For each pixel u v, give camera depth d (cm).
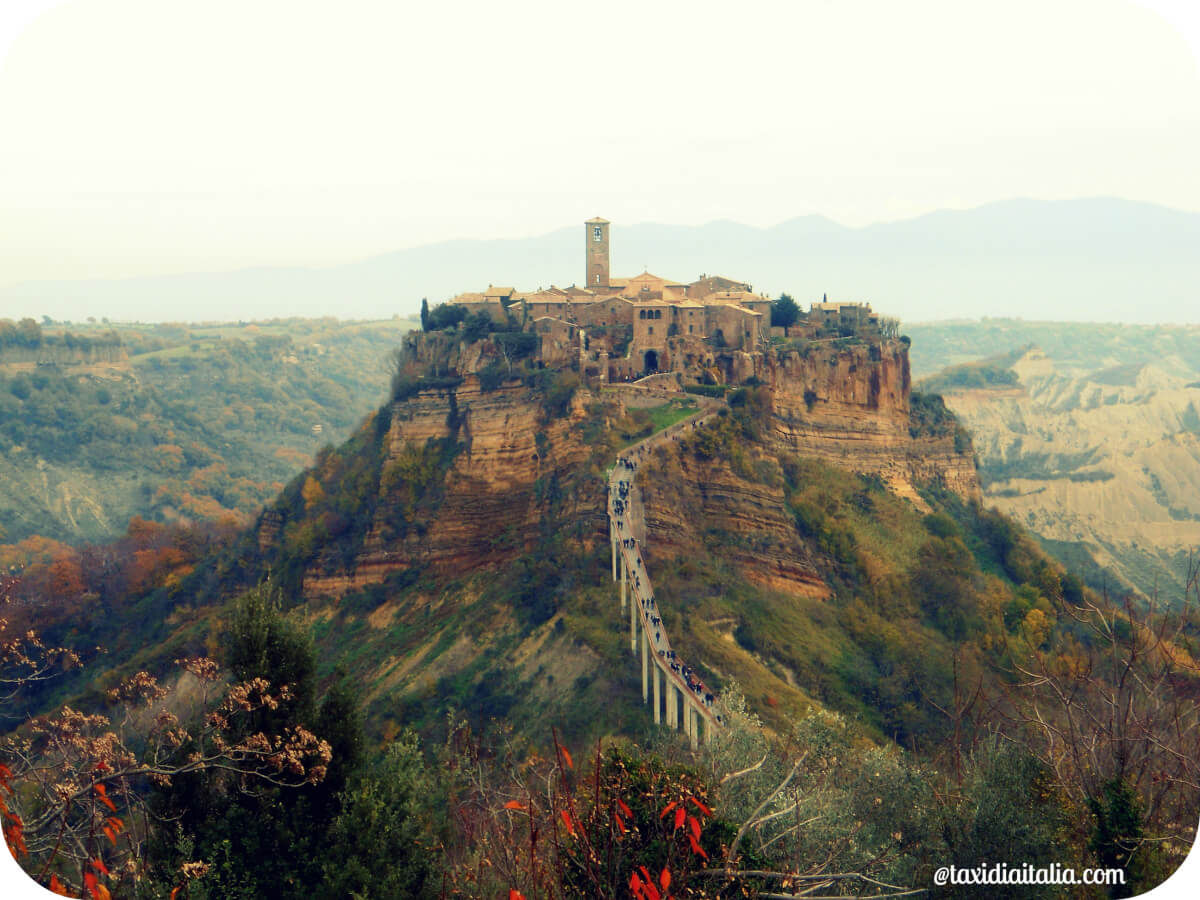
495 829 3975
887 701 10012
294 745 4206
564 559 11362
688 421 13375
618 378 15150
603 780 3547
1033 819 4050
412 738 5303
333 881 4044
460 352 15238
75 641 14362
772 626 10712
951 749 5238
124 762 3862
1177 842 3841
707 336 15962
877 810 4456
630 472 12056
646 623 9675
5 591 4453
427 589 13125
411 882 4162
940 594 12394
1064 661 5991
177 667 11988
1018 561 14225
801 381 15500
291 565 14650
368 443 15962
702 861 3353
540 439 13488
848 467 15288
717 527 12181
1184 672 4075
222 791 4284
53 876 3462
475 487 13638
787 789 4288
